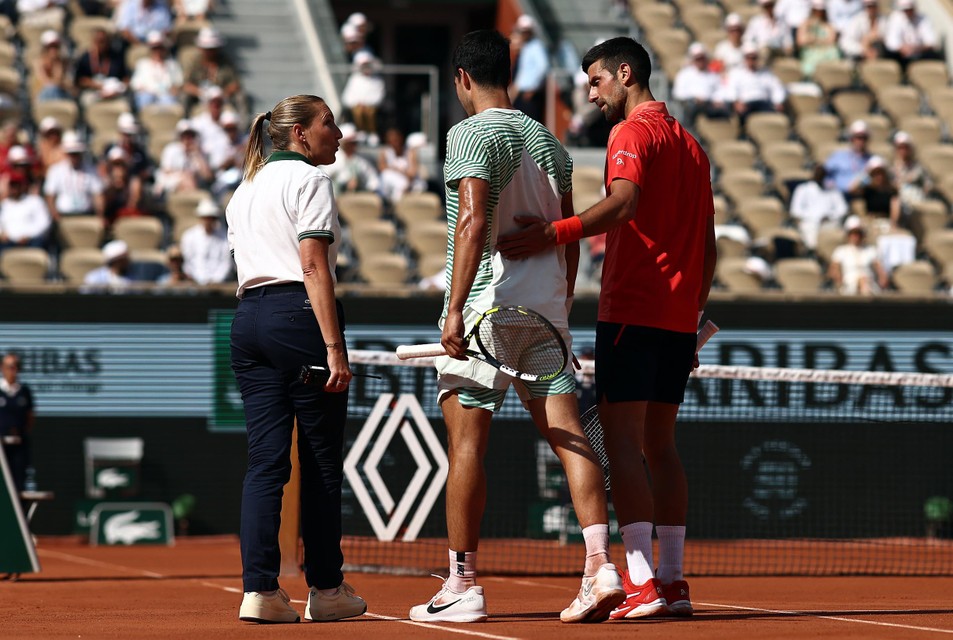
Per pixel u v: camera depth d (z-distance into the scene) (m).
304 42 71.94
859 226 55.38
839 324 45.81
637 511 18.58
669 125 19.09
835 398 44.88
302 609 21.39
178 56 66.62
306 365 18.12
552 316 17.73
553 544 41.31
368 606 21.95
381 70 64.56
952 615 19.72
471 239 16.84
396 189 60.53
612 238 19.17
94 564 36.00
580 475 17.44
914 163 64.00
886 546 41.69
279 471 18.36
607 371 18.88
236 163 58.44
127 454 45.59
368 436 33.53
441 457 33.72
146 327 46.12
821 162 65.19
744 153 64.56
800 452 44.62
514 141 17.55
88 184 55.03
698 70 67.81
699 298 19.94
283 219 18.28
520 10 78.25
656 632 16.48
